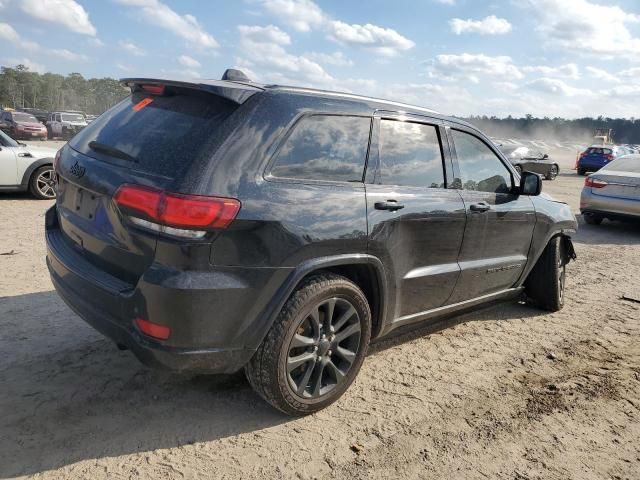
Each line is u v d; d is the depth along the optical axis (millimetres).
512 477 2764
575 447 3062
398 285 3473
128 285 2727
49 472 2547
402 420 3215
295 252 2811
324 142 3086
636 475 2852
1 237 6824
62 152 3430
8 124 29531
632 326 5090
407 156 3592
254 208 2664
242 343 2756
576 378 3924
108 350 3787
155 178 2629
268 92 2957
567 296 5973
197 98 2959
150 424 2986
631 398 3664
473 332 4730
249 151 2732
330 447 2898
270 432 2994
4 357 3594
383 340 4246
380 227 3221
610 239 9836
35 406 3059
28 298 4676
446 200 3766
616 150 27188
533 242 4836
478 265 4168
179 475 2592
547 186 20000
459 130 4070
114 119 3238
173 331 2572
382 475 2705
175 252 2523
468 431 3145
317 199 2939
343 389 3289
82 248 3072
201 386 3422
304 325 3043
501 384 3764
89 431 2879
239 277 2650
